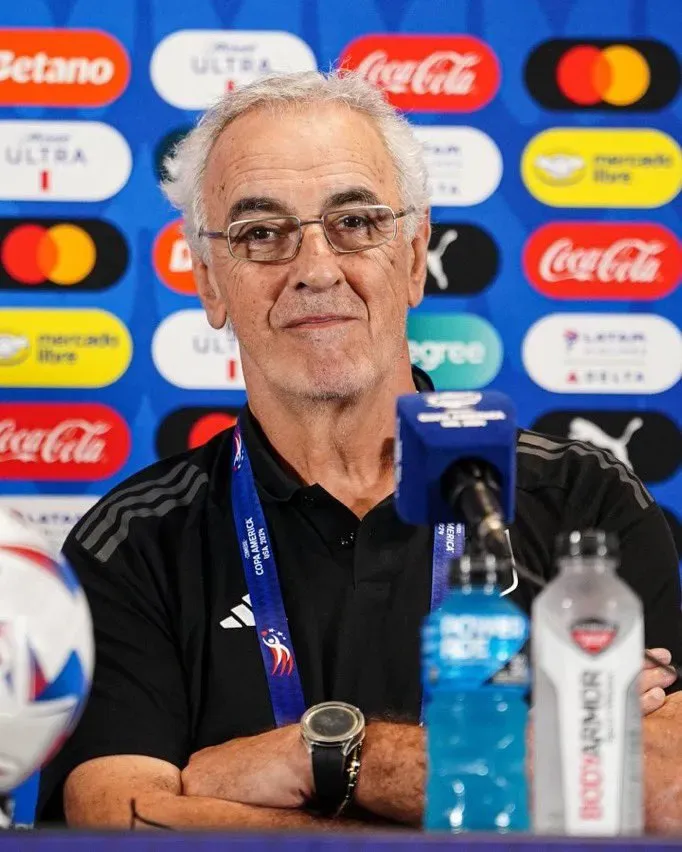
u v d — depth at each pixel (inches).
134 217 168.7
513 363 169.6
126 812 110.1
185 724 122.9
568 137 169.0
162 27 167.9
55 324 168.6
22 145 167.6
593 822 68.5
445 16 168.7
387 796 106.9
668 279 169.6
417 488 85.0
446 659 77.4
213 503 133.0
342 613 126.6
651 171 169.3
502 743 77.2
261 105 131.3
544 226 169.6
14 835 62.3
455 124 168.9
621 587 72.8
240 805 109.0
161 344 169.6
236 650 125.2
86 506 169.2
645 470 169.8
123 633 124.4
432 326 169.6
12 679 73.0
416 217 135.6
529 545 129.7
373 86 135.8
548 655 70.0
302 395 128.0
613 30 169.0
